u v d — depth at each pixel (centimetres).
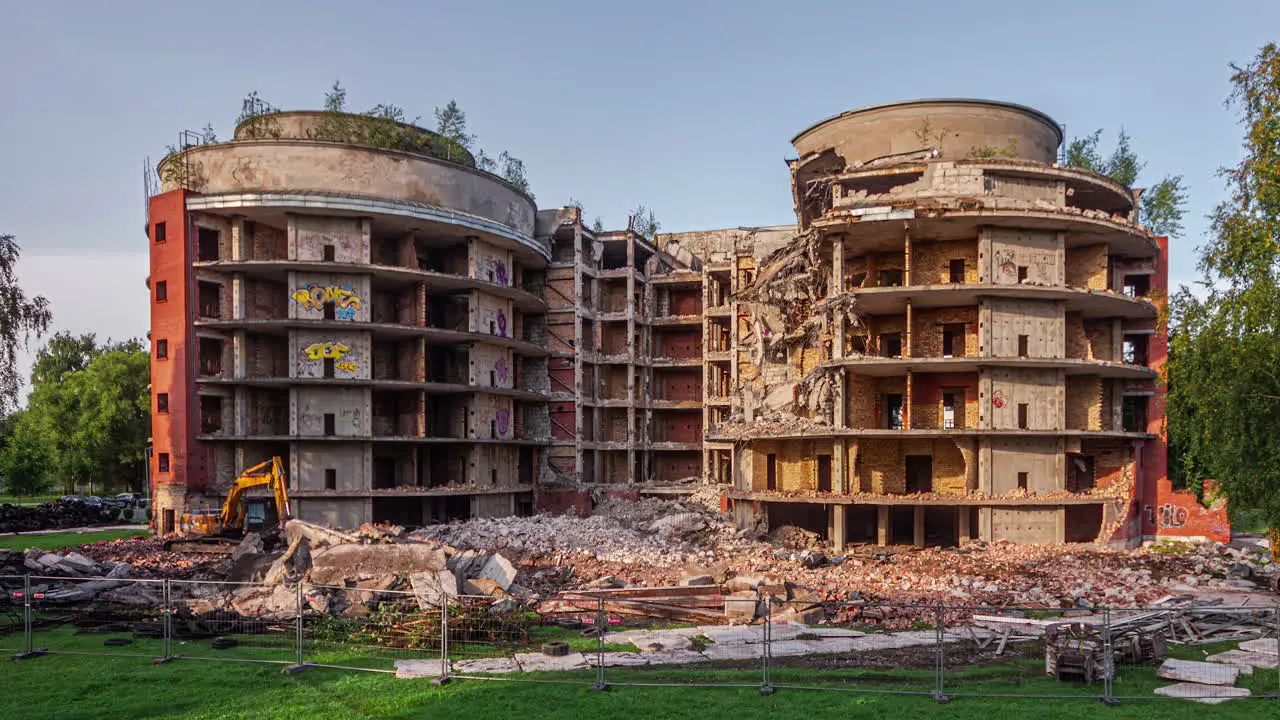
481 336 5869
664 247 8294
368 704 1675
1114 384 4953
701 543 4938
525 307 6850
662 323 7594
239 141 5384
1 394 4212
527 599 2542
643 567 3766
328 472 5294
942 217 4212
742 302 6362
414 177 5622
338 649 2173
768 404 5341
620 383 7531
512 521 5206
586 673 1933
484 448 6066
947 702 1705
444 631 1895
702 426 7756
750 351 5909
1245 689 1769
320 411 5259
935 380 4578
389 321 5916
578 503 6675
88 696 1762
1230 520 3100
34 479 8238
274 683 1853
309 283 5272
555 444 6969
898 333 4769
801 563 3881
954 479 4516
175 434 5150
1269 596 3022
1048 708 1655
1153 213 5725
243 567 2962
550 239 7075
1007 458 4359
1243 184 2756
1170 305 2905
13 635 2388
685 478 7775
